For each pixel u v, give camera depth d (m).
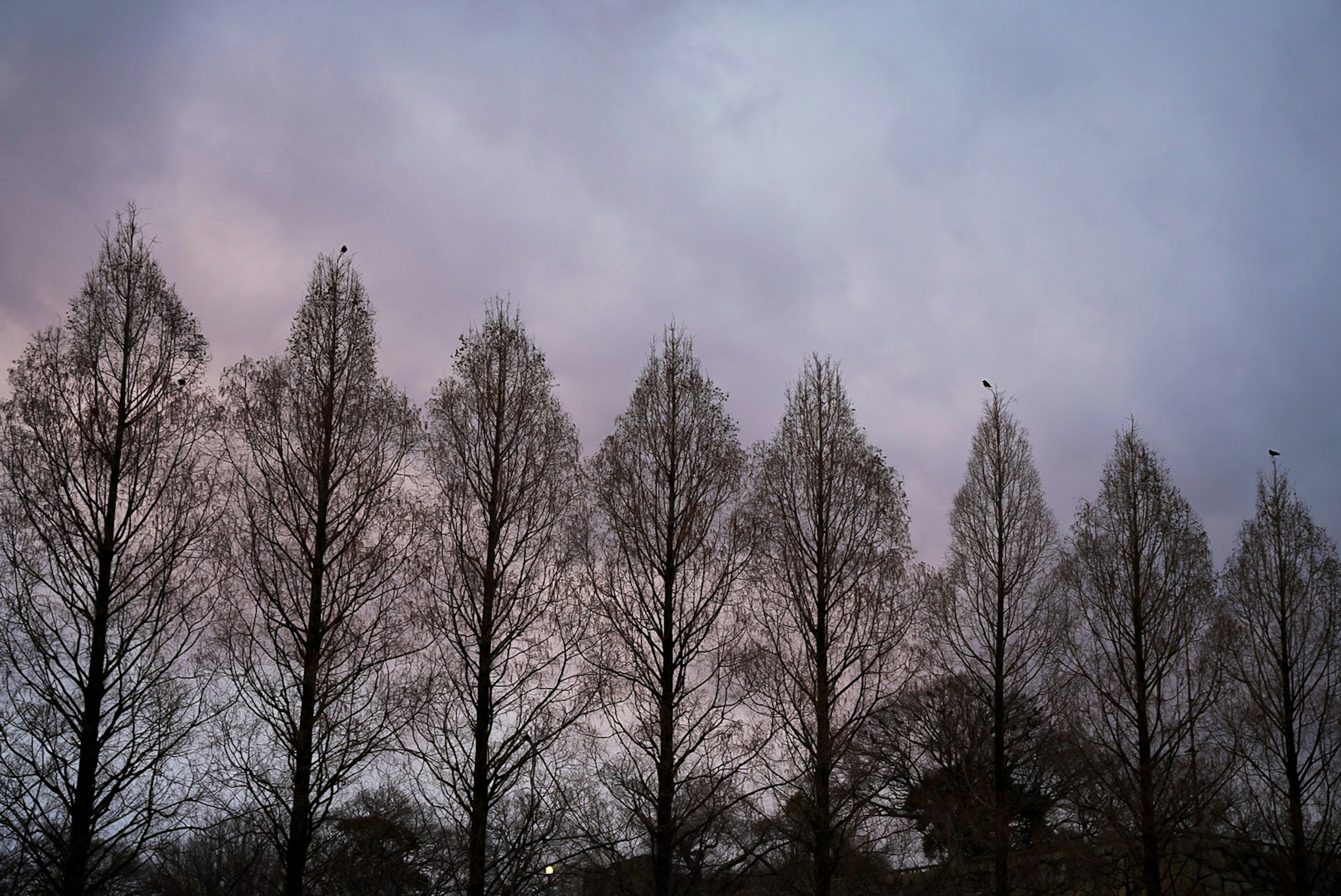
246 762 15.64
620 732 17.16
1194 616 20.75
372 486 17.53
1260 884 20.00
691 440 19.14
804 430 20.52
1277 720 20.11
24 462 15.79
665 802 16.66
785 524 19.77
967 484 25.08
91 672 15.16
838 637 18.80
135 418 16.77
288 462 17.12
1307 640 20.53
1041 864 23.64
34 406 16.12
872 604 18.89
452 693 16.53
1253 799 21.12
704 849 16.95
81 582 15.54
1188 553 21.28
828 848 17.61
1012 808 22.83
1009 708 23.11
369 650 16.42
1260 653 20.72
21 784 14.57
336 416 17.89
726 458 19.14
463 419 18.42
